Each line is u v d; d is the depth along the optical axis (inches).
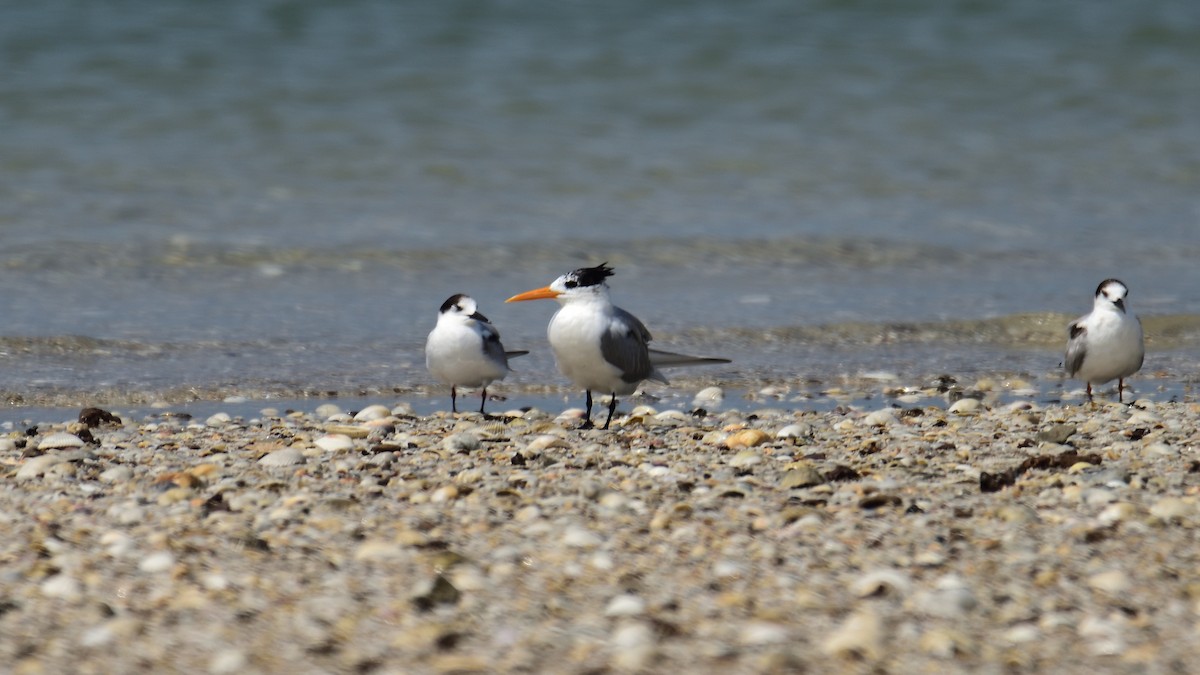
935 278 729.6
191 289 681.6
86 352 560.7
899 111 1140.5
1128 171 1007.6
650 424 451.2
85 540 288.2
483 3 1295.5
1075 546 279.0
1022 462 358.6
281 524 298.0
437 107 1087.6
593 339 424.8
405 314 643.5
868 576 257.9
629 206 890.7
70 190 868.6
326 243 773.9
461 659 223.6
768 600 250.8
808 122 1102.4
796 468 355.6
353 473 355.3
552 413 489.7
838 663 220.8
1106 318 481.4
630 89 1151.6
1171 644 228.1
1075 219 877.8
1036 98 1184.2
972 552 277.1
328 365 553.0
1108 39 1310.3
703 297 681.6
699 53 1229.1
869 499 313.1
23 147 951.6
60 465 356.2
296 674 218.4
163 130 1010.1
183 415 474.0
